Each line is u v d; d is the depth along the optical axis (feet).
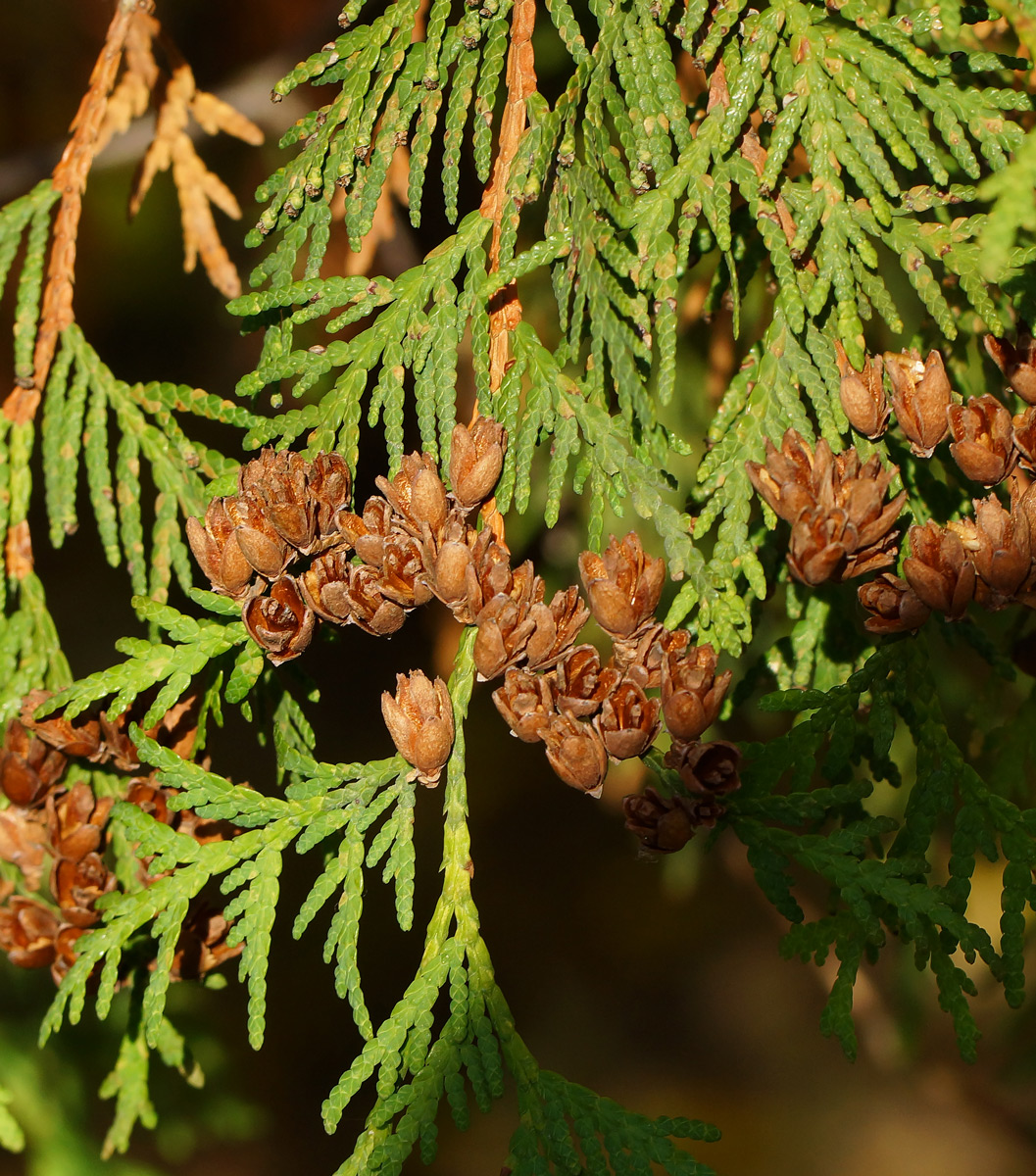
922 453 2.03
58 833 2.10
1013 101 2.06
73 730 2.10
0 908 2.11
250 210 3.30
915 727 2.07
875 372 2.03
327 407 2.10
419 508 2.02
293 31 3.02
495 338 2.10
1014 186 1.98
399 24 2.11
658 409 2.37
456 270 2.10
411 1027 2.03
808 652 2.14
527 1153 2.01
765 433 2.07
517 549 2.52
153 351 3.80
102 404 2.16
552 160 2.11
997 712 2.22
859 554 2.01
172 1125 2.53
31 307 2.17
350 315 2.10
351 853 2.06
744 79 2.07
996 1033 3.34
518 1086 2.03
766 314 2.34
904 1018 2.62
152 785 2.10
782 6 2.08
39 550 3.83
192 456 2.14
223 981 2.14
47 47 3.12
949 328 2.07
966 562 2.01
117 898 2.07
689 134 2.07
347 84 2.11
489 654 2.01
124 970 2.11
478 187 2.82
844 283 2.07
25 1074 2.40
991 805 2.05
